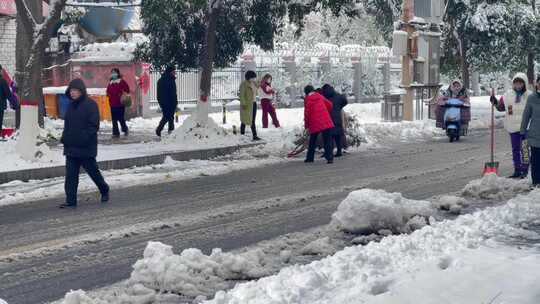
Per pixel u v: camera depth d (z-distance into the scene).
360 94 55.03
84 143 16.67
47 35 25.66
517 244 11.46
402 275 9.34
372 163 24.20
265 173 22.03
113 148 26.05
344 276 9.52
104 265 11.50
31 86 25.67
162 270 10.20
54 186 19.39
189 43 35.84
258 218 15.05
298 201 17.05
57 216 15.54
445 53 49.47
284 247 12.37
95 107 16.78
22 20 25.61
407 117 39.59
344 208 13.49
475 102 55.19
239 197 17.66
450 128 30.94
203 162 24.72
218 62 36.69
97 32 43.38
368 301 8.26
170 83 30.53
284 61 49.75
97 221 14.98
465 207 15.70
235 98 46.16
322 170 22.62
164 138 28.23
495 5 47.44
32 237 13.56
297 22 33.16
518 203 15.11
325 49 56.34
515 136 20.03
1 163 21.27
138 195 18.09
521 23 48.06
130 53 39.53
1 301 9.36
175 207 16.42
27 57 27.45
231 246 12.63
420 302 8.16
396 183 19.66
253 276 10.44
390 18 58.03
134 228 14.14
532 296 8.32
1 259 11.88
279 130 33.91
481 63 48.72
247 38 35.06
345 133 28.58
